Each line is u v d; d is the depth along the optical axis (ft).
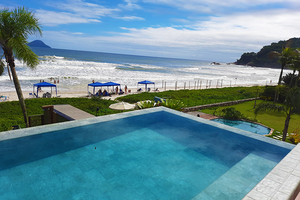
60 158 14.16
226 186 11.56
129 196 10.66
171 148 16.70
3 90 90.74
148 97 84.07
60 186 11.19
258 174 12.92
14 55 32.71
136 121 21.26
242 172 13.15
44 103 65.51
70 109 30.04
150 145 17.13
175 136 19.16
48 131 15.11
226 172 13.17
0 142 13.12
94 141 17.17
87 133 17.30
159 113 23.76
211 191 11.05
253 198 6.95
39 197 10.21
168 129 20.81
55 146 15.43
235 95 97.45
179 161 14.64
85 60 396.16
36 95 79.66
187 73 261.85
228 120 52.42
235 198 10.47
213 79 207.62
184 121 22.00
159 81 161.07
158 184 11.82
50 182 11.50
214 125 19.65
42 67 195.42
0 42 30.42
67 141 16.08
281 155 14.89
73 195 10.52
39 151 14.65
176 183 11.99
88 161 14.02
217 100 82.99
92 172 12.75
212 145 17.33
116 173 12.79
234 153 15.93
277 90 81.66
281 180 8.21
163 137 18.89
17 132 14.42
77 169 12.98
